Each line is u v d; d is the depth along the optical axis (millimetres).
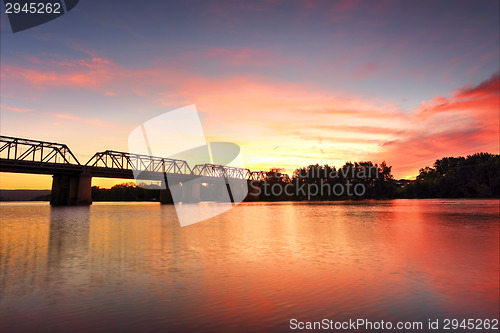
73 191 118312
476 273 13992
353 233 29891
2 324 8523
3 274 14016
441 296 10859
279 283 12422
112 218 53188
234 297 10711
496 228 33781
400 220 45656
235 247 21688
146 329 8234
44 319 8852
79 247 21922
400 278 13156
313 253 19219
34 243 23953
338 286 12000
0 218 53344
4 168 101125
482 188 192125
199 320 8789
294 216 57094
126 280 12945
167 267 15359
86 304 10039
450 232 30281
